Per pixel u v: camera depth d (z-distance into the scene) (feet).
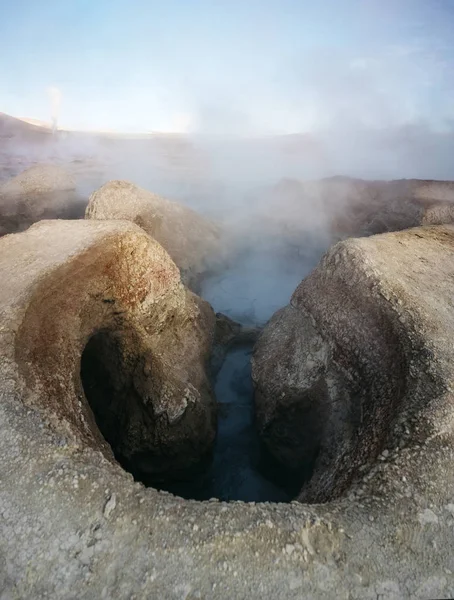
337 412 16.19
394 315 15.57
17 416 11.75
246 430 22.24
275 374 19.03
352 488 11.14
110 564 9.39
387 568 9.45
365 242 20.07
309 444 17.26
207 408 20.21
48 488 10.41
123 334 18.72
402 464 11.05
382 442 12.22
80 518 10.00
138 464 18.65
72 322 16.05
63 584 9.16
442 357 13.67
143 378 18.62
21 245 18.93
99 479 10.73
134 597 8.96
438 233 23.25
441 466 10.95
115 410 18.93
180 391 18.76
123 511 10.13
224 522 10.01
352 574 9.32
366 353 15.89
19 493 10.35
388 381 14.48
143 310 19.07
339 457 14.05
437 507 10.31
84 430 13.25
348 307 17.34
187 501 10.67
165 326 20.47
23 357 13.55
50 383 13.46
